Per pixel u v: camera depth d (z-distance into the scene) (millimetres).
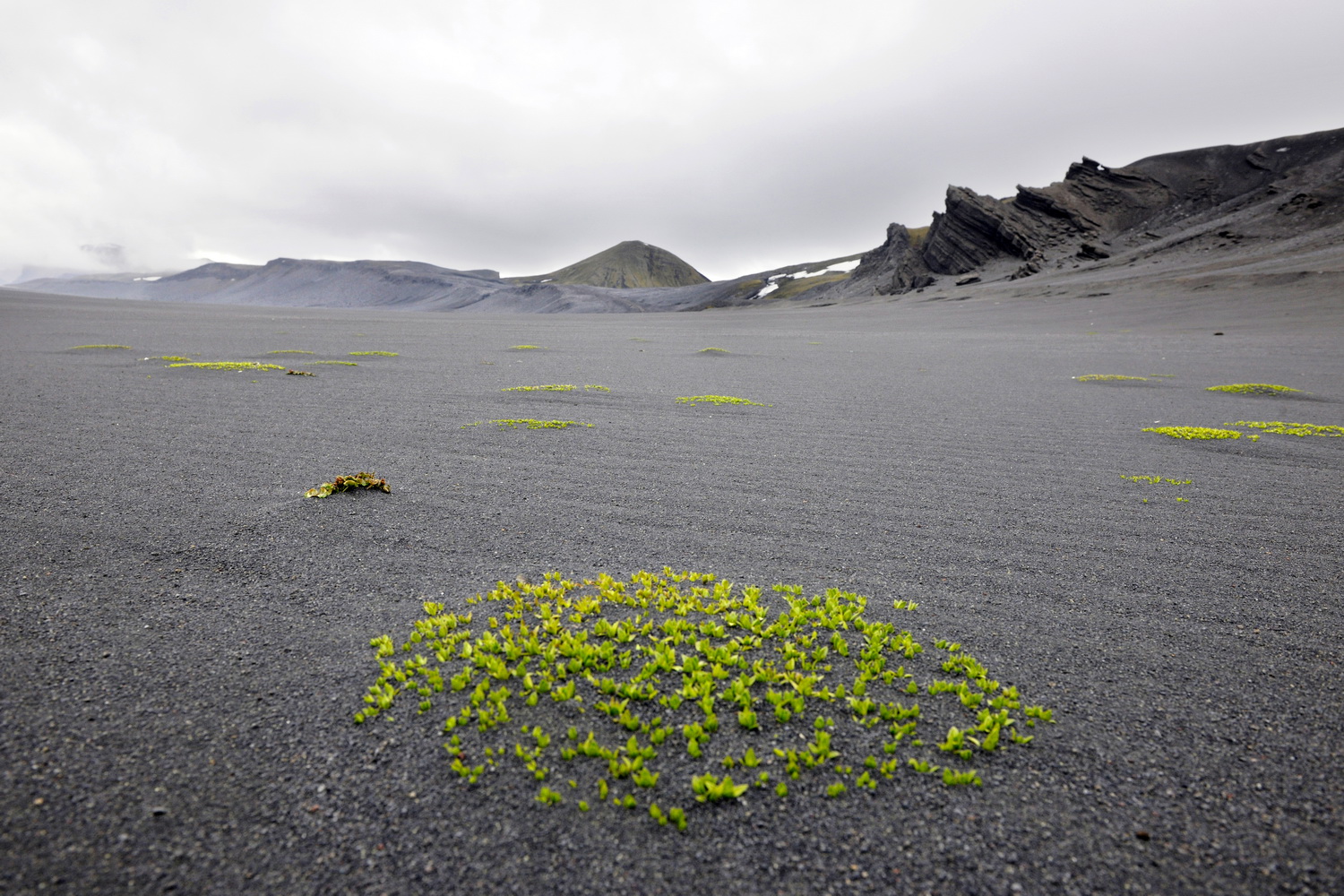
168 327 50844
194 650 4871
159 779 3596
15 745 3775
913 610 5875
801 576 6613
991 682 4680
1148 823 3498
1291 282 73312
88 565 6246
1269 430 15281
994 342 49875
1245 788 3738
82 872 3020
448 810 3479
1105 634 5480
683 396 20203
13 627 5055
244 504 8227
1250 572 6836
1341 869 3195
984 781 3771
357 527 7574
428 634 5148
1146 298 82875
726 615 5543
